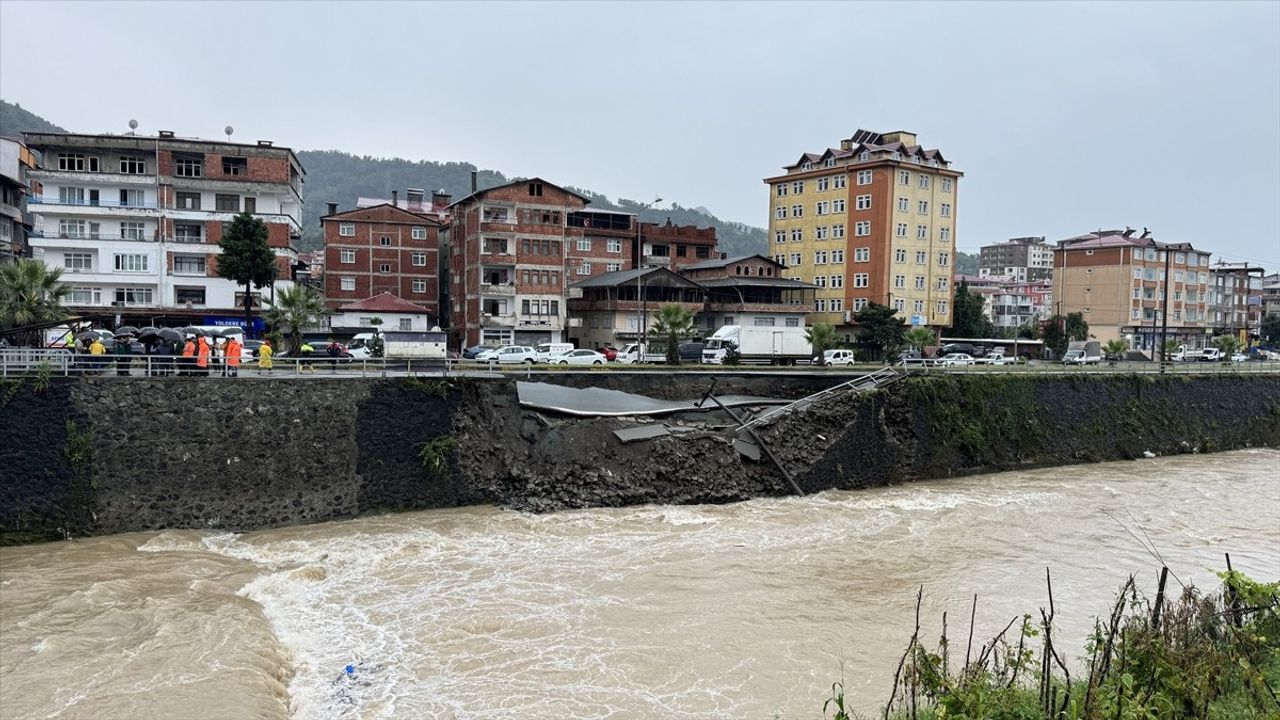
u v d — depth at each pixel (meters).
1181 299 118.69
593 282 81.62
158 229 67.81
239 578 25.22
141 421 29.50
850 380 45.91
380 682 18.86
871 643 21.53
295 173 78.88
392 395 33.34
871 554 29.52
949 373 47.62
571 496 34.16
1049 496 40.00
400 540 29.36
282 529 30.70
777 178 97.69
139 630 20.78
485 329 76.25
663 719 17.38
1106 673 12.16
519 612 23.14
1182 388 57.75
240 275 58.19
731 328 63.47
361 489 32.50
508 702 18.00
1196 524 34.81
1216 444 57.62
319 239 190.25
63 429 28.39
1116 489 42.09
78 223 66.94
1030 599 25.05
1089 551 30.42
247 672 18.45
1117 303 111.75
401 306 72.06
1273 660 12.98
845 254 90.12
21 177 78.12
